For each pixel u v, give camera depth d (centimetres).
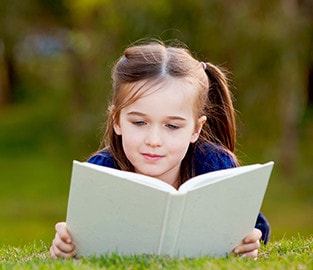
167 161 463
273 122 1688
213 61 1590
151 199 407
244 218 441
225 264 407
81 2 1780
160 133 458
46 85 2856
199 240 432
